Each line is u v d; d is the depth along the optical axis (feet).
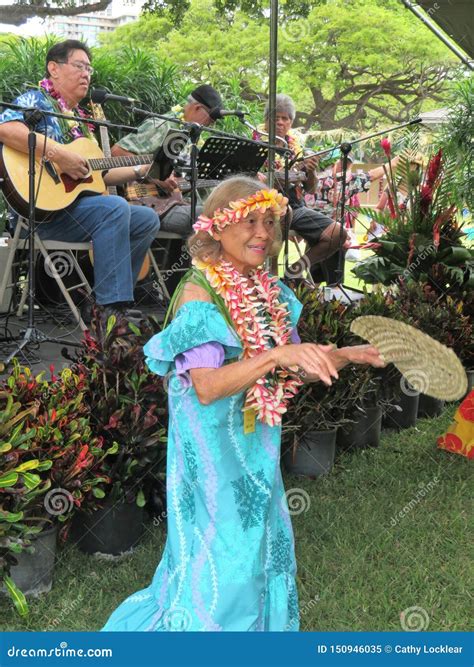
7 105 12.69
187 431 6.86
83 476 9.13
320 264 21.90
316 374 6.12
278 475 7.34
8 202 14.23
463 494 12.58
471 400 14.26
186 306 6.70
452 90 32.86
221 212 6.91
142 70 25.46
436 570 10.08
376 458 13.99
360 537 10.83
